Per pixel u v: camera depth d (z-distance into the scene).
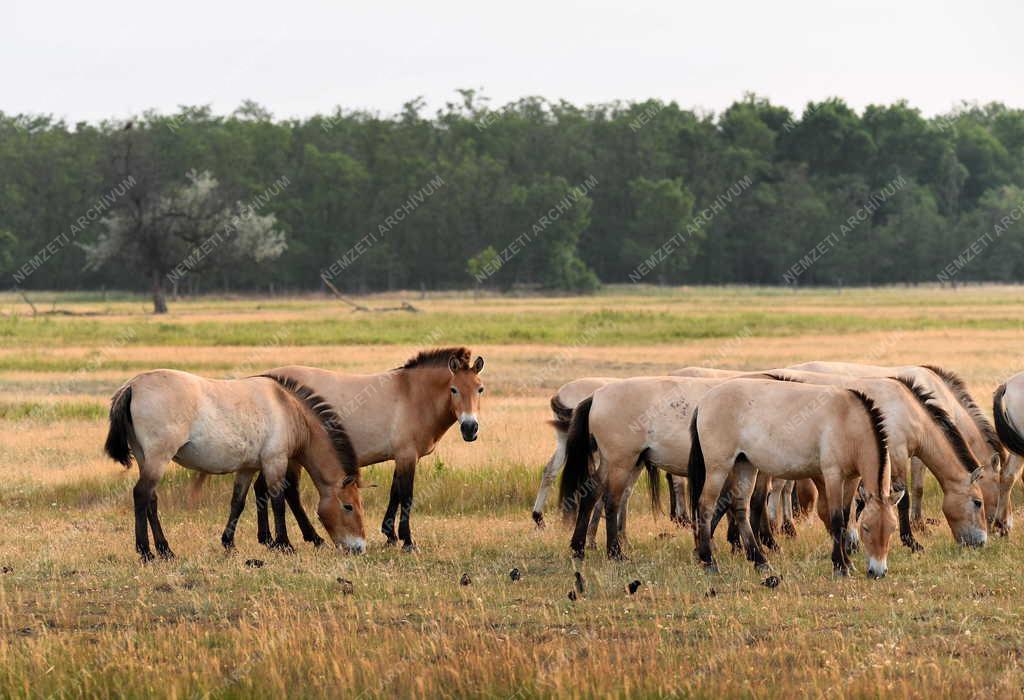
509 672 8.73
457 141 146.62
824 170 150.25
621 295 116.12
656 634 9.72
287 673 8.88
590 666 8.76
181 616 10.66
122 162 90.06
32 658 9.12
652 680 8.55
